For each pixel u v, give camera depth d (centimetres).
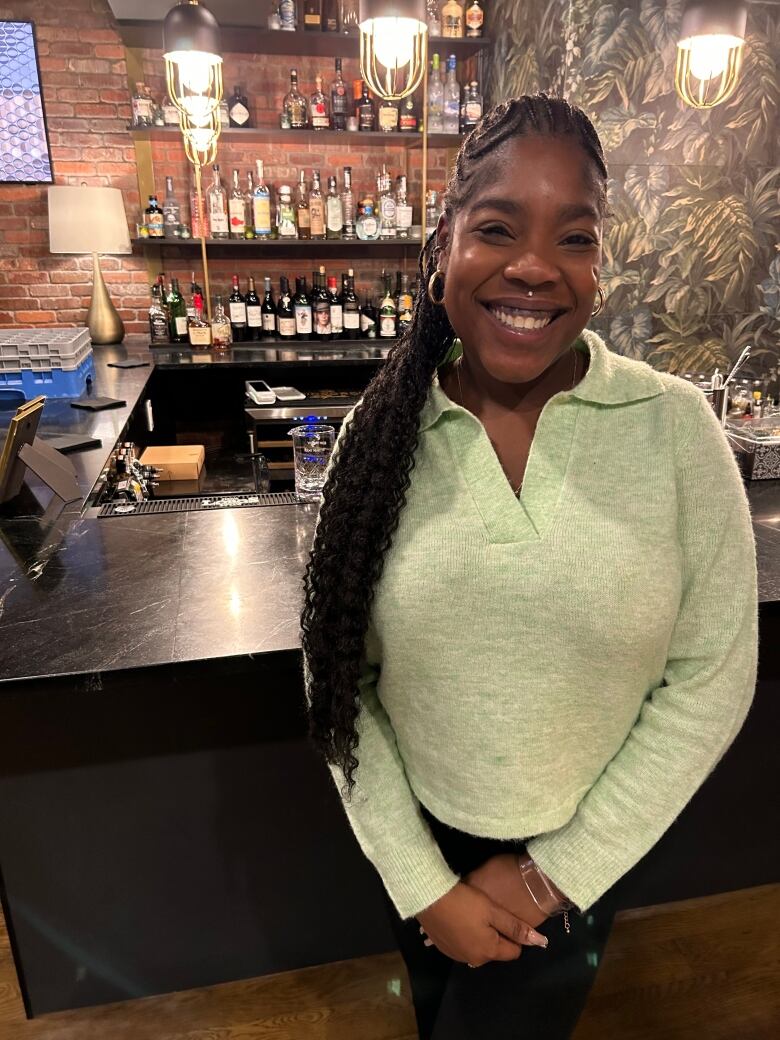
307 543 153
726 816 168
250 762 139
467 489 77
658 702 82
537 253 70
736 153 284
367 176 445
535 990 96
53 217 394
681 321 296
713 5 212
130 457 238
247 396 353
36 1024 148
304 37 389
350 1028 147
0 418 253
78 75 406
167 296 438
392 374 85
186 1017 149
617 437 76
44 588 133
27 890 138
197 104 310
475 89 414
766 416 205
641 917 172
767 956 163
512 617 75
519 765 80
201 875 145
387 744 92
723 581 78
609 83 274
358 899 155
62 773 132
